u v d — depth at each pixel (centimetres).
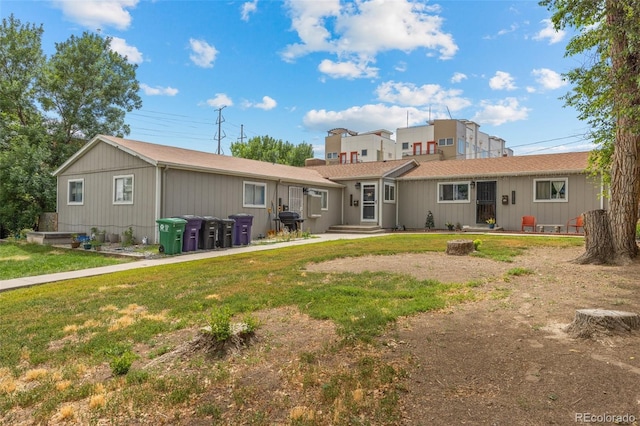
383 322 407
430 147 4956
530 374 289
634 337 348
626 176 755
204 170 1330
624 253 748
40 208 1827
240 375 305
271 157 4981
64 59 2228
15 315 499
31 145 2011
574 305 470
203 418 250
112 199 1388
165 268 837
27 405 281
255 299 525
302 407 255
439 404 253
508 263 784
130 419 253
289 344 363
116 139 1396
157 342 392
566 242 1122
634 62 691
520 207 1698
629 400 248
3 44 2156
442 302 486
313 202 1836
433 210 1936
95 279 738
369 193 1958
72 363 350
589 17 741
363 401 259
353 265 793
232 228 1270
